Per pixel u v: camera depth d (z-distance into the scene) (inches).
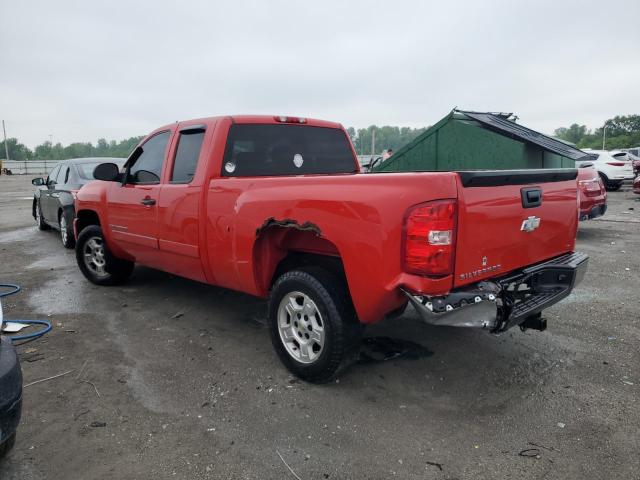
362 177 121.6
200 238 166.2
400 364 151.9
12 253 336.8
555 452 108.2
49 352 163.3
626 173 754.8
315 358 137.0
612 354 157.2
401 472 102.7
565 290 141.9
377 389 136.7
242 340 173.0
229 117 169.5
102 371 149.3
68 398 133.1
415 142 337.1
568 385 137.6
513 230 126.7
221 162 165.9
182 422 121.5
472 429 117.3
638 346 163.0
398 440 113.4
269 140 181.5
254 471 103.4
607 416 121.7
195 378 144.5
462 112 314.2
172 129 188.1
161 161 190.5
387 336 173.9
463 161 319.0
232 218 152.6
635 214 503.5
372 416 123.3
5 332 179.8
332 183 127.6
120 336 177.5
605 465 103.7
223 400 131.8
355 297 123.3
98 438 115.0
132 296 226.1
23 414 125.1
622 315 192.5
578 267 143.9
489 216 118.1
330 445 111.8
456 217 110.0
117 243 221.0
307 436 115.3
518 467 103.6
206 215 162.9
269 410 126.5
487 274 121.3
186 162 177.3
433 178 109.7
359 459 107.0
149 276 262.5
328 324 130.4
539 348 162.6
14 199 824.3
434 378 142.8
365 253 118.5
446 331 178.2
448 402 129.6
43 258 317.7
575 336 172.2
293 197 134.0
